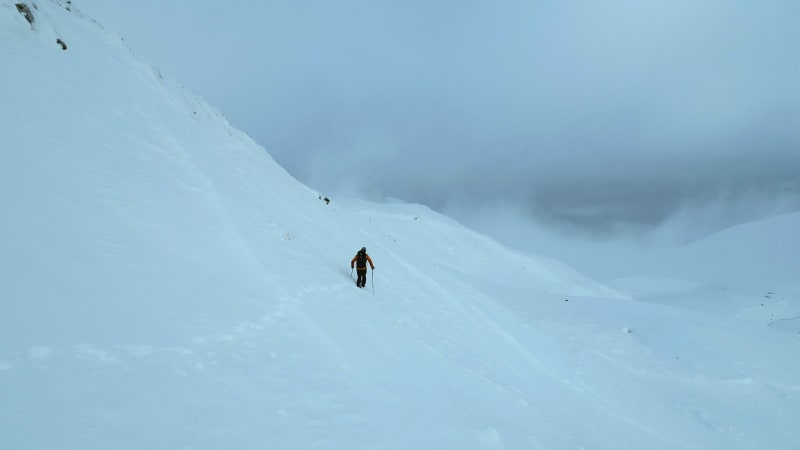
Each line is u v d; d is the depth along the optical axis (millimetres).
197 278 7809
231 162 18328
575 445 8930
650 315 27578
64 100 11844
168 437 4059
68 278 5902
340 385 6281
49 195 7699
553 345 20375
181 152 14109
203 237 9648
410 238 61688
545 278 62594
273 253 10953
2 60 11297
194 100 23922
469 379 9859
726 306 82500
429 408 6875
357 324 9422
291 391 5621
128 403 4309
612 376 18016
